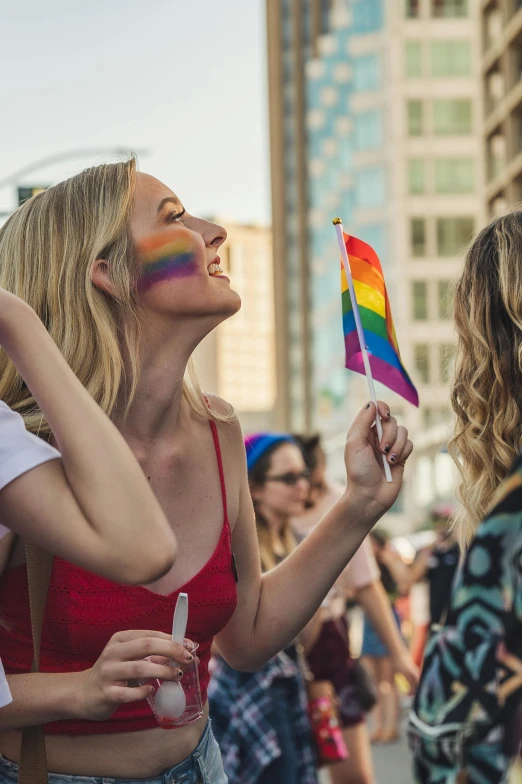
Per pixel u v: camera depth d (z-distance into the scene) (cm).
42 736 240
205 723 272
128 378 268
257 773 421
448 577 602
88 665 253
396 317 6662
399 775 816
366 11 7106
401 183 6794
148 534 198
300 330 8100
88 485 198
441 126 6825
